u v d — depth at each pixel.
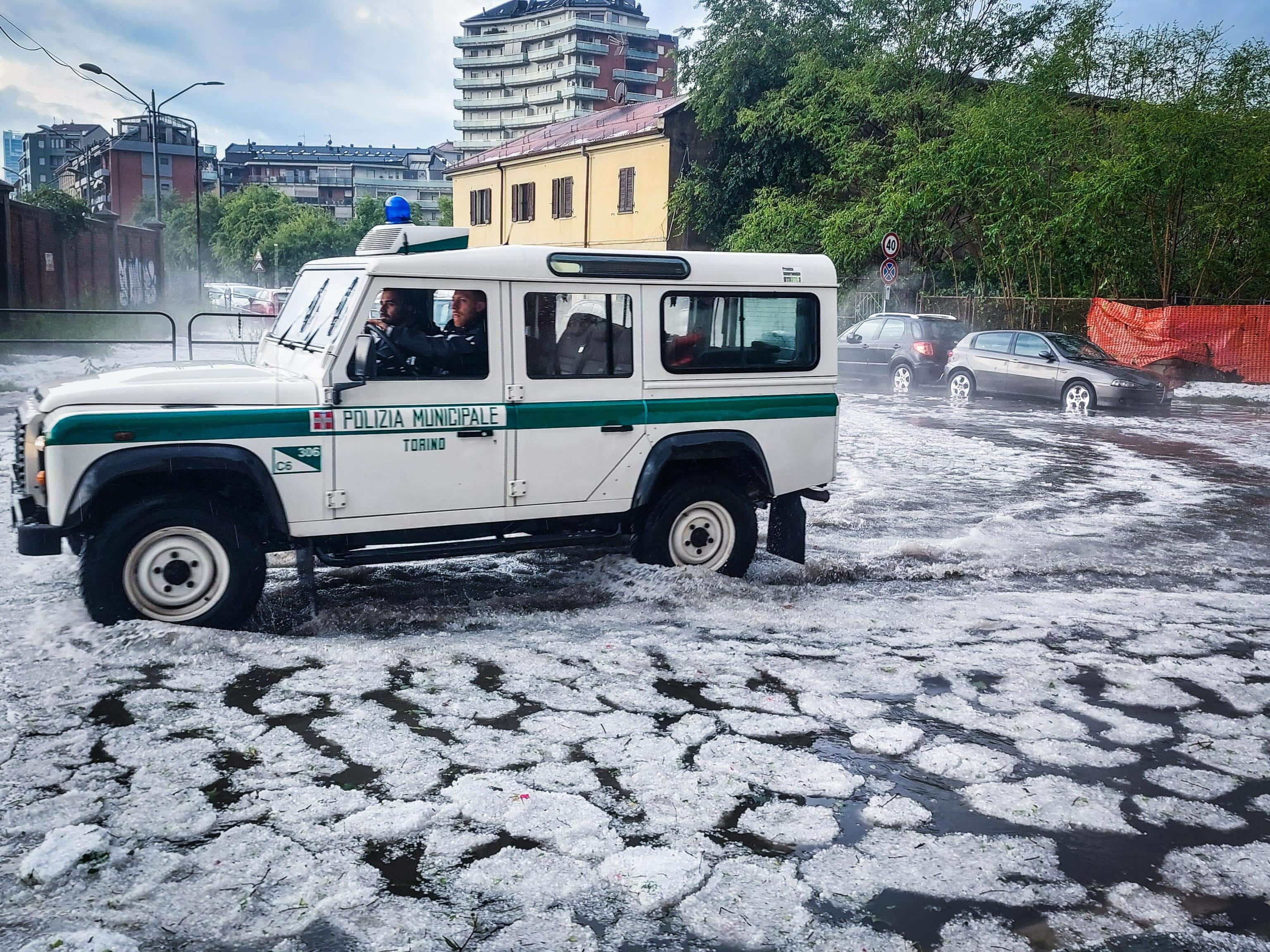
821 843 3.52
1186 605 6.75
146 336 28.80
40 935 2.84
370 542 5.76
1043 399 19.12
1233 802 3.95
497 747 4.17
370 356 5.48
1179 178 23.67
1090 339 24.73
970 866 3.40
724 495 6.73
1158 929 3.09
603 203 38.22
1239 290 25.67
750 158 31.47
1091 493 10.75
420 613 6.01
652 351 6.30
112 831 3.42
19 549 4.96
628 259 6.14
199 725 4.29
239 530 5.38
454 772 3.94
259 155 162.62
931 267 28.12
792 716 4.64
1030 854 3.49
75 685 4.64
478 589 6.60
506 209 43.91
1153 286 26.36
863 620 6.18
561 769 3.99
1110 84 24.92
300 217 91.88
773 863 3.37
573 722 4.45
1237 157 23.20
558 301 5.98
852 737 4.41
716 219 33.16
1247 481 11.74
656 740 4.29
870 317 23.11
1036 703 4.91
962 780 4.06
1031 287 26.38
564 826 3.54
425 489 5.74
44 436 5.04
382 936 2.90
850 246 26.66
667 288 6.31
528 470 6.00
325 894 3.09
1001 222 24.62
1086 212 23.50
